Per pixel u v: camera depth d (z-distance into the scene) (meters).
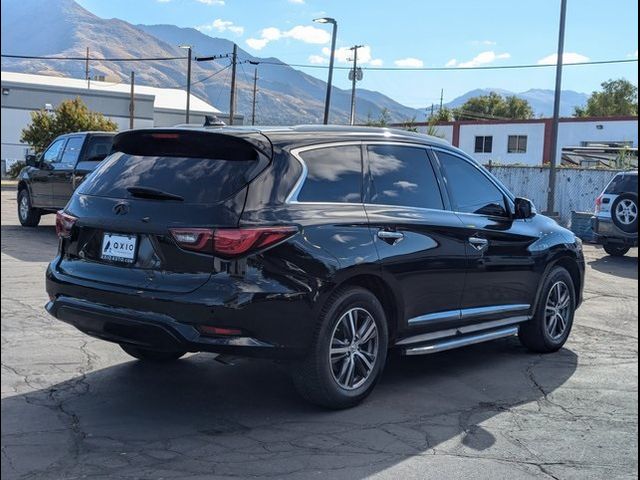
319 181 4.79
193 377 5.47
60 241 5.02
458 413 4.90
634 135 42.06
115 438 4.20
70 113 43.72
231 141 4.55
